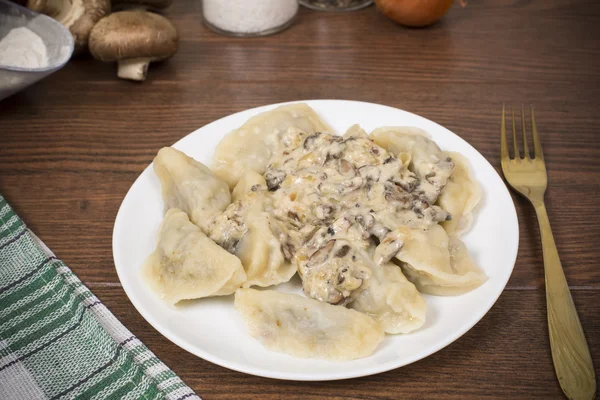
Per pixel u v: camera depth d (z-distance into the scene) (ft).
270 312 1.86
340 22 3.00
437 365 1.86
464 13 3.02
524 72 2.73
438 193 2.07
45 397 1.80
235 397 1.81
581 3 3.06
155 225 2.09
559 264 1.98
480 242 2.01
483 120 2.53
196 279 1.93
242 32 2.91
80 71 2.78
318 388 1.82
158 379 1.83
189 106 2.61
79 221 2.24
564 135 2.46
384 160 2.09
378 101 2.62
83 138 2.51
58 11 2.71
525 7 3.05
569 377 1.79
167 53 2.67
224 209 2.10
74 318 1.94
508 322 1.94
